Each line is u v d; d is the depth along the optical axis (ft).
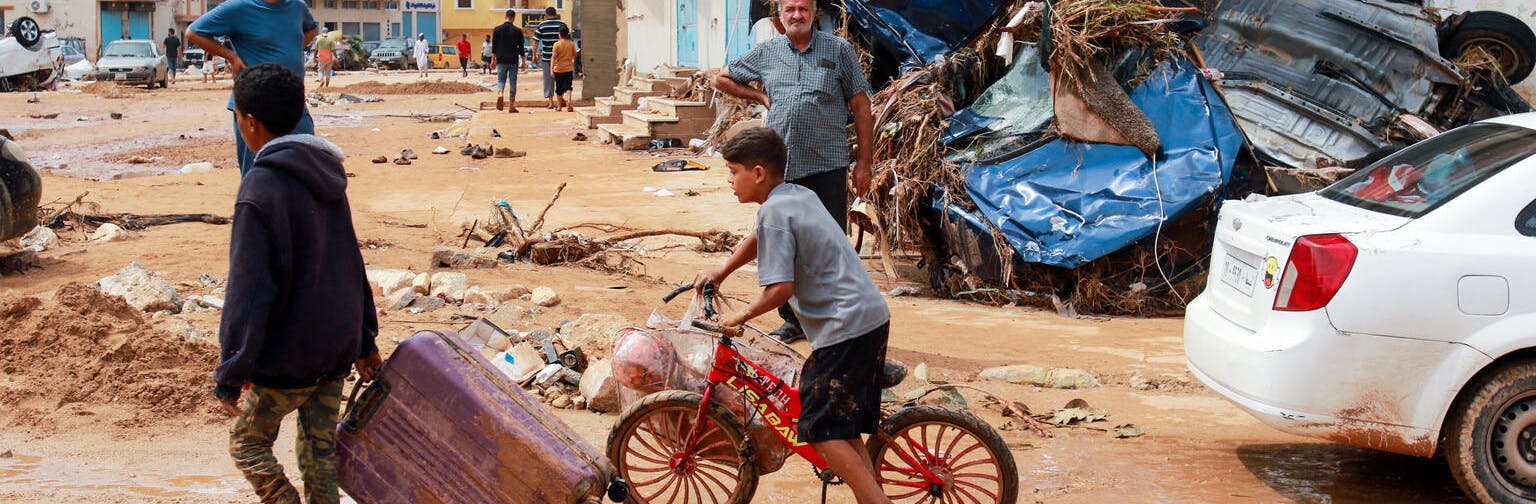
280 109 11.70
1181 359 24.17
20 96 107.76
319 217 11.71
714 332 13.85
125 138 72.18
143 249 32.45
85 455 17.12
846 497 16.44
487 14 273.95
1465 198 15.57
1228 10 32.76
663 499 16.62
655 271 32.58
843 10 35.09
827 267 13.17
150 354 20.08
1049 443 18.90
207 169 54.24
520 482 12.46
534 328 24.77
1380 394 15.28
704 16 74.38
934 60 32.96
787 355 14.79
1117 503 16.24
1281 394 15.53
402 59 205.98
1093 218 28.66
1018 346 25.11
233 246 11.28
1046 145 30.25
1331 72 32.12
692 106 64.54
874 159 31.76
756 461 14.78
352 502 15.48
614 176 53.11
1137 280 28.91
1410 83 32.12
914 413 14.21
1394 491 16.90
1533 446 15.37
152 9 216.33
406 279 27.99
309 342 11.76
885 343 13.42
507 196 46.85
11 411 18.53
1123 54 30.81
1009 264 28.99
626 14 95.30
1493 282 15.07
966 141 31.01
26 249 30.71
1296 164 30.04
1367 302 15.14
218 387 11.27
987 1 33.04
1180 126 29.78
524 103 94.48
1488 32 33.40
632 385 15.14
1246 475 17.47
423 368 12.55
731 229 39.06
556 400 20.11
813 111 21.99
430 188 49.21
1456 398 15.48
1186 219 28.78
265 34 27.94
